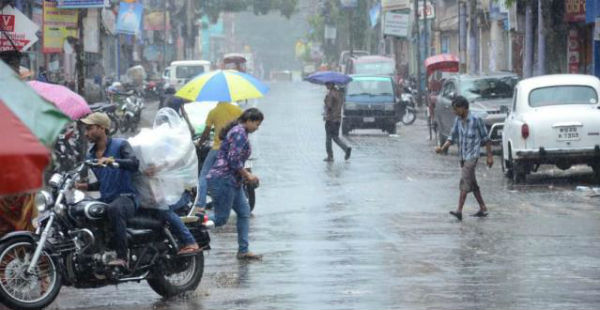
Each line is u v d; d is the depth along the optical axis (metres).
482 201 32.12
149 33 150.25
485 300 19.45
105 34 99.31
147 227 20.22
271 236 28.64
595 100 40.59
